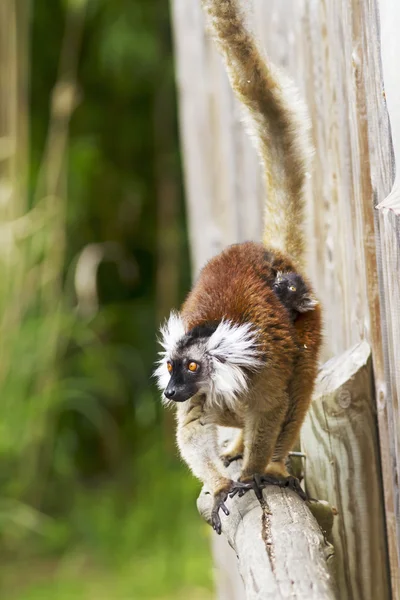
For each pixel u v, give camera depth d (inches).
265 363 222.2
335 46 254.1
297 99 258.7
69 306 588.4
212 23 256.5
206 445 234.1
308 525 190.7
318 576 165.0
